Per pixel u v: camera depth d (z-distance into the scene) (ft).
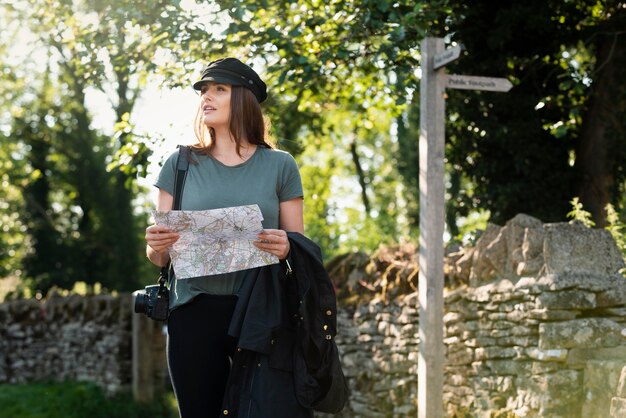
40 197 79.61
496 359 19.81
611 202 34.24
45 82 77.05
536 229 19.11
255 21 27.55
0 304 47.50
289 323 10.30
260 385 10.07
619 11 33.32
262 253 10.07
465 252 21.93
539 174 33.53
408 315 23.59
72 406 37.09
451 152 34.99
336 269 28.32
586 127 34.37
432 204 20.08
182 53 28.14
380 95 34.65
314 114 34.88
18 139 78.84
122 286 76.38
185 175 10.64
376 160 85.20
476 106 33.58
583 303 17.98
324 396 10.30
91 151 78.23
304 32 27.22
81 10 28.66
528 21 32.22
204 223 9.85
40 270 76.95
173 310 10.55
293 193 10.85
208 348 10.37
